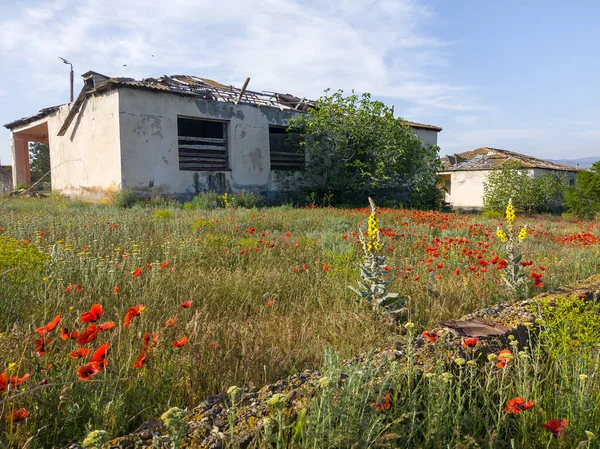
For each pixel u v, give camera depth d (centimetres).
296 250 755
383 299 437
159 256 679
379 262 454
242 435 207
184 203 1753
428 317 457
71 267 517
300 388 246
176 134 1781
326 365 255
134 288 465
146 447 203
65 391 232
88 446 169
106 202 1683
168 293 474
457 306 493
